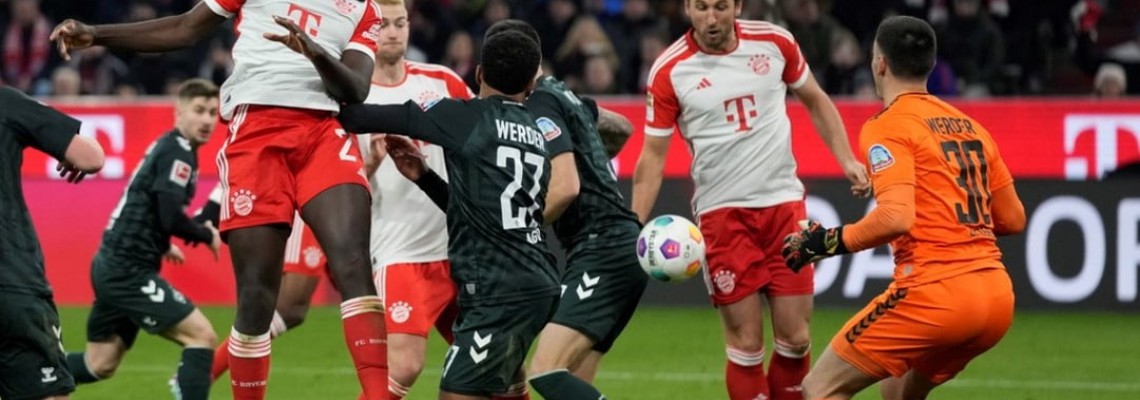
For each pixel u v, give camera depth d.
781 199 27.16
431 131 20.95
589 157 23.28
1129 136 44.00
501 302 20.78
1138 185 44.09
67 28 20.55
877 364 22.06
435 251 25.84
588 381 23.97
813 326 42.56
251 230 21.11
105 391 33.06
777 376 27.47
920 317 21.70
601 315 22.97
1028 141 44.62
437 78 26.84
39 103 21.09
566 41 55.41
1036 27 55.47
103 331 29.61
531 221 21.20
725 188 27.14
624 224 23.39
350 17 21.36
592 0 57.75
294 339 41.03
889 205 21.27
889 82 22.97
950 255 21.80
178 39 21.11
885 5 56.78
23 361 20.56
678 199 45.56
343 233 21.00
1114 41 55.78
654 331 42.34
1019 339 40.25
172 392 31.77
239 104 21.20
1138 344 39.47
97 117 46.94
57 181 47.50
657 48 54.44
